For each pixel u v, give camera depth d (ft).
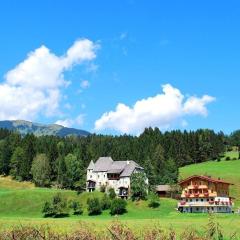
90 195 481.87
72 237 73.87
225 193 460.55
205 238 74.23
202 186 448.24
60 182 624.18
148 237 71.41
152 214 406.41
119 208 413.80
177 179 611.47
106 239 71.67
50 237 75.36
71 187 604.08
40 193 482.69
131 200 457.27
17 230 77.82
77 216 408.87
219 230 79.20
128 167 552.82
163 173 614.34
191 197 448.24
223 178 643.45
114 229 72.23
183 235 74.64
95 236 72.69
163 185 548.72
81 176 604.08
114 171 556.51
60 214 418.10
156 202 447.42
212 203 436.35
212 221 80.33
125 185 536.01
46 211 416.46
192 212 423.64
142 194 459.32
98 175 572.10
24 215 426.92
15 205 456.45
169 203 456.86
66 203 427.33
